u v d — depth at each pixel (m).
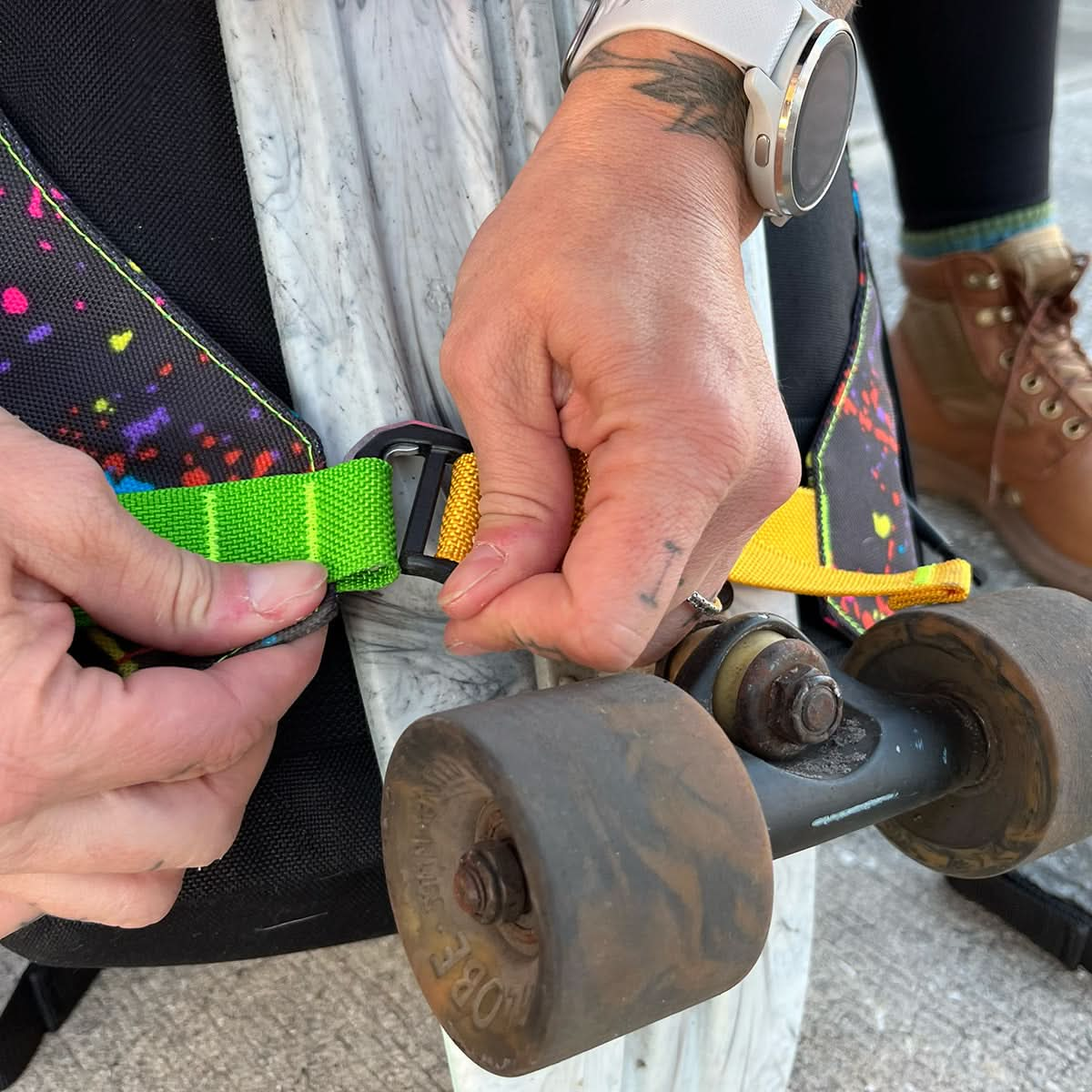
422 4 0.59
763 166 0.56
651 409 0.46
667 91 0.53
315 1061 0.82
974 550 1.34
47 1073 0.82
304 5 0.56
